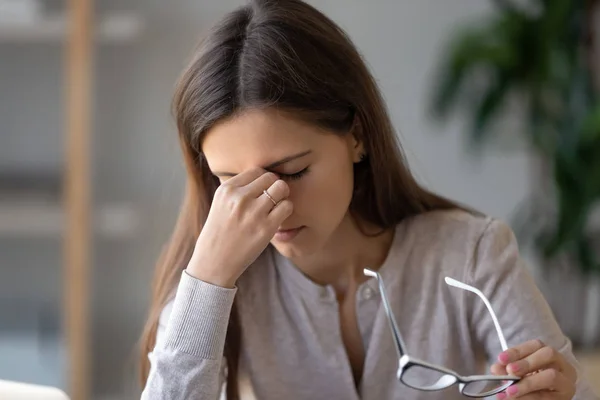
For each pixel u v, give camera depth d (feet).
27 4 8.58
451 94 9.04
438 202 4.69
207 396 3.81
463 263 4.40
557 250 8.69
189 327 3.84
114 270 9.73
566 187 8.52
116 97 9.50
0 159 9.56
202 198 4.25
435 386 3.22
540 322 4.26
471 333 4.49
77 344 8.90
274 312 4.51
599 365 8.64
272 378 4.52
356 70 4.04
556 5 8.41
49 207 8.82
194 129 3.85
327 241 4.38
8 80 9.48
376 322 4.40
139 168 9.59
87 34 8.54
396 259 4.45
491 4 9.61
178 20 9.46
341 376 4.44
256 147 3.70
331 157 3.82
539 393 3.60
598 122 8.21
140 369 4.69
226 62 3.78
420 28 9.68
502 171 9.89
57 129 9.55
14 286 9.73
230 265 3.82
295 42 3.84
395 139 4.35
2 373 9.07
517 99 9.32
